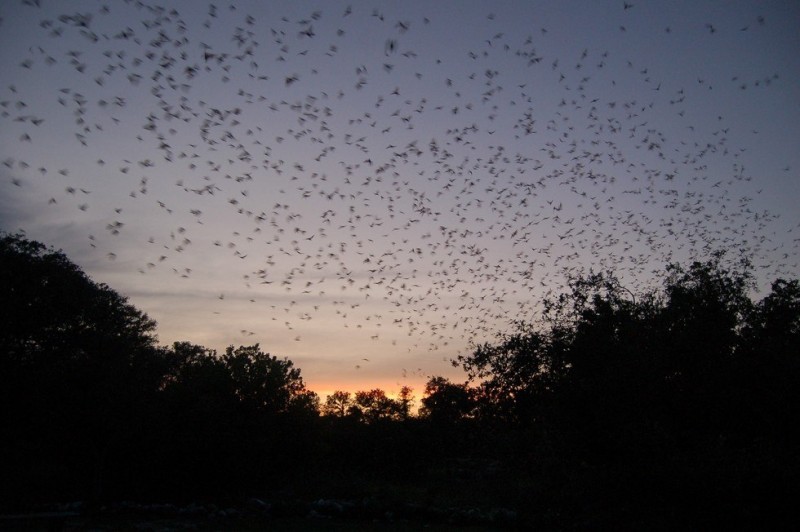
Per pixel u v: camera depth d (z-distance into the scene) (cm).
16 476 3409
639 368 1595
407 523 2147
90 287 3675
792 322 1723
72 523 2161
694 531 1426
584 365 1736
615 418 1570
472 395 2148
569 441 1661
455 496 2694
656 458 1460
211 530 1989
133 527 2053
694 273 1792
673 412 1617
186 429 3028
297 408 3391
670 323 1741
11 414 3181
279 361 3459
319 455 3662
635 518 1508
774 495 1359
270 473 3269
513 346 1992
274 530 1989
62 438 2998
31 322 3192
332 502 2408
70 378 3147
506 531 1930
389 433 3847
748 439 1548
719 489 1358
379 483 3431
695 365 1608
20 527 2002
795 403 1502
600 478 1557
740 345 1667
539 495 1753
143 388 3266
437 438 3606
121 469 3086
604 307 1836
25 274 3266
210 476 3042
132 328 3994
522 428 1958
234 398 3206
